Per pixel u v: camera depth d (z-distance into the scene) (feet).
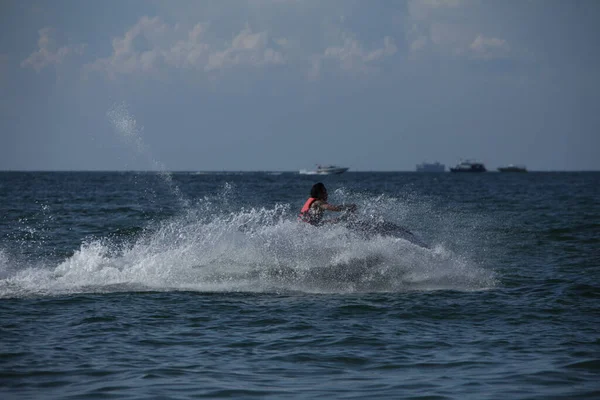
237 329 110.32
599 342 102.58
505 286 153.99
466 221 326.65
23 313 119.85
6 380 83.05
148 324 112.98
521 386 81.76
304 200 558.97
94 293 139.23
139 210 410.52
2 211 391.45
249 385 82.02
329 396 78.28
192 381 83.25
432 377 85.66
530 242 250.98
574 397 77.71
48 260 192.65
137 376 84.94
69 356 93.35
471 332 109.40
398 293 145.18
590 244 245.65
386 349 98.73
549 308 128.06
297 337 105.40
